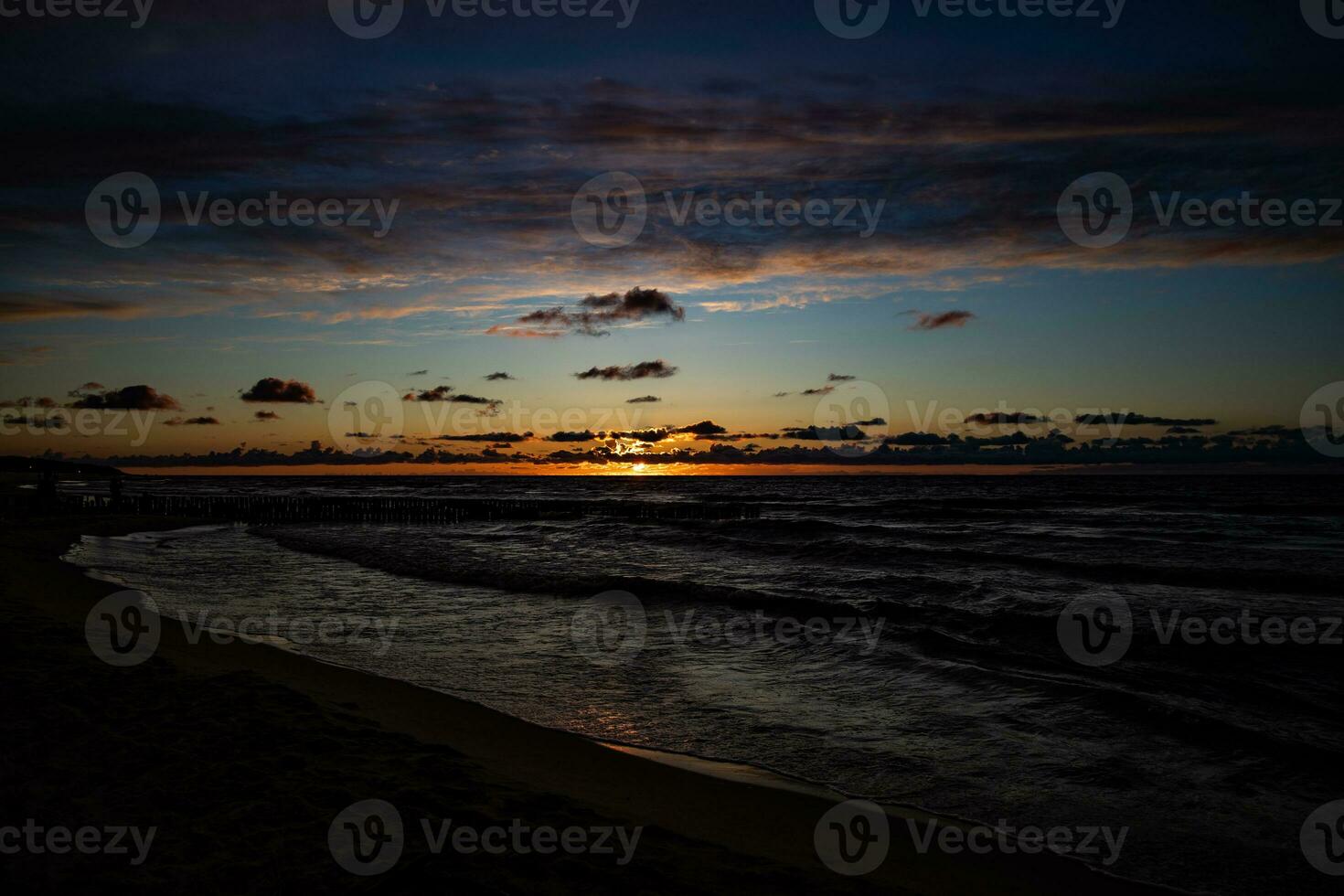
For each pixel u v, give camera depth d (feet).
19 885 13.11
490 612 48.73
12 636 32.30
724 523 133.18
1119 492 261.65
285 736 21.80
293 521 154.71
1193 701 30.73
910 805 21.24
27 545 83.10
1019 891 16.83
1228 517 145.07
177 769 18.99
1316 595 57.31
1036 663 36.42
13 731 20.84
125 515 145.89
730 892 15.05
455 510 157.99
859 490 321.52
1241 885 17.29
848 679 33.58
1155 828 19.90
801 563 77.92
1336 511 156.15
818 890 15.61
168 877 13.73
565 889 14.60
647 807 20.31
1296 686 33.35
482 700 29.94
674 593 53.78
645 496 274.77
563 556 83.51
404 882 14.07
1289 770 23.43
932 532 116.26
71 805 16.65
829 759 24.56
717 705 29.94
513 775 21.71
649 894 14.64
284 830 15.94
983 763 24.23
